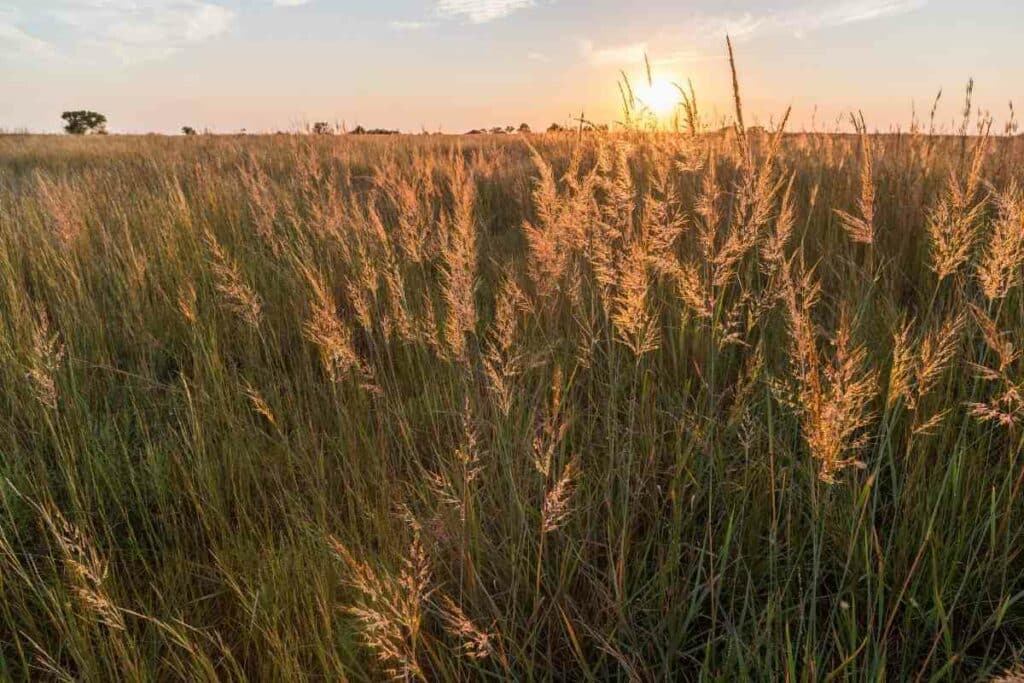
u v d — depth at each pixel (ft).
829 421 4.93
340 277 13.53
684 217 8.06
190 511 8.31
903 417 7.78
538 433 7.86
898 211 13.08
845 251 12.16
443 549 6.75
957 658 5.28
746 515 7.23
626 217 8.14
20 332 11.50
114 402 10.91
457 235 8.18
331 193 14.99
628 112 8.48
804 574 6.70
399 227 12.98
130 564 7.72
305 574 6.44
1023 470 6.29
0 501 8.14
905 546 6.23
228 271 10.35
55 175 31.01
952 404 7.61
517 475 7.30
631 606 6.48
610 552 6.31
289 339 11.98
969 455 7.24
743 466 7.50
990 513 6.23
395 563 6.49
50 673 6.36
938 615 5.64
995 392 7.70
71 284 13.55
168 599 6.86
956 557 6.13
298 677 5.48
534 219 17.99
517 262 13.17
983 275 6.67
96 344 11.93
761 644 5.55
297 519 7.18
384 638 5.01
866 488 5.61
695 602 6.07
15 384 10.40
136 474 8.84
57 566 7.54
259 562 6.75
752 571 6.79
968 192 6.82
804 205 14.28
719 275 7.32
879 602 5.52
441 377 9.45
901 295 11.28
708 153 8.34
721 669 5.68
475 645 6.07
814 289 6.76
